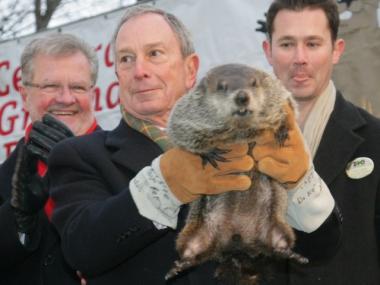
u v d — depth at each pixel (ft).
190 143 5.51
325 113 6.68
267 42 7.60
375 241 6.23
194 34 9.46
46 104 7.72
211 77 5.68
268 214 5.70
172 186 5.47
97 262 5.60
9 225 6.51
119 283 5.84
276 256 5.66
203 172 5.44
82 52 7.84
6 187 7.04
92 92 7.97
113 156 6.13
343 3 8.68
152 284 5.78
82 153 6.16
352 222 6.23
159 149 6.18
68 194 5.99
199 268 5.82
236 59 9.21
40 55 7.73
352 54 8.62
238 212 5.71
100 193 5.98
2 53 11.23
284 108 5.60
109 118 10.27
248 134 5.52
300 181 5.59
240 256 5.72
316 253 5.86
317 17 6.92
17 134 11.09
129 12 6.68
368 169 6.32
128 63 6.50
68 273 6.55
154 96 6.37
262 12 9.10
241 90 5.47
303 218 5.65
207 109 5.54
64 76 7.69
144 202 5.48
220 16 9.34
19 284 6.79
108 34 10.30
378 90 8.47
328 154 6.45
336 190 6.34
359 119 6.59
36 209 6.56
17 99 11.12
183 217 6.00
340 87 8.68
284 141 5.56
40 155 6.47
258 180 5.68
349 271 6.13
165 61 6.47
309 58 6.86
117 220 5.49
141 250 5.86
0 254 6.57
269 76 5.79
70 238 5.68
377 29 8.49
